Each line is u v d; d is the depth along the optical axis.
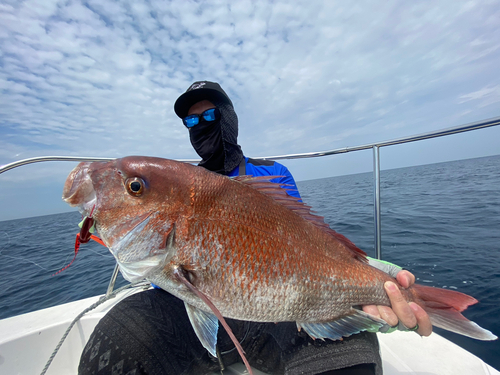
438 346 0.64
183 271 0.41
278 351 0.51
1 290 1.62
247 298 0.41
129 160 0.41
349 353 0.41
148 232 0.40
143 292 0.55
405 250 1.72
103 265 1.92
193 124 0.70
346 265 0.49
